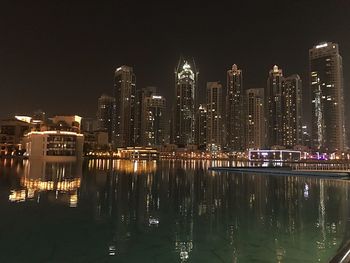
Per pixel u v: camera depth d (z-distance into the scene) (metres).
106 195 36.28
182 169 105.44
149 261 15.11
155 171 90.44
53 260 15.02
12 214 24.78
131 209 27.84
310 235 19.45
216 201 32.94
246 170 91.06
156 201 32.72
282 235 19.58
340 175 66.62
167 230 20.73
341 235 19.50
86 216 24.56
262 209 28.22
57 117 162.50
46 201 30.81
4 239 18.25
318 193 39.38
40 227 21.00
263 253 16.19
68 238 18.70
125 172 81.31
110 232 20.16
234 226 21.84
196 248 17.09
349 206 29.83
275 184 51.06
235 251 16.53
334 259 10.91
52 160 133.62
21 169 74.62
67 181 50.62
